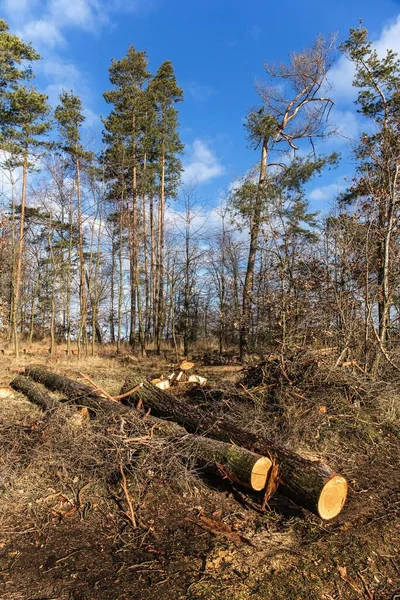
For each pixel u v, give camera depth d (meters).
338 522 3.58
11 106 13.29
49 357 14.34
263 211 12.30
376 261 8.41
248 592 2.65
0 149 13.04
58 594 2.57
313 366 6.49
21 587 2.63
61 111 15.65
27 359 13.31
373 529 3.48
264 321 10.66
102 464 4.12
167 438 4.45
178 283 20.38
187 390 8.62
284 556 3.05
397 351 7.63
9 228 17.38
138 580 2.72
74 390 6.64
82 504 3.68
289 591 2.68
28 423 5.25
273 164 14.95
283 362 6.61
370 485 4.37
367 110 11.62
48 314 23.98
